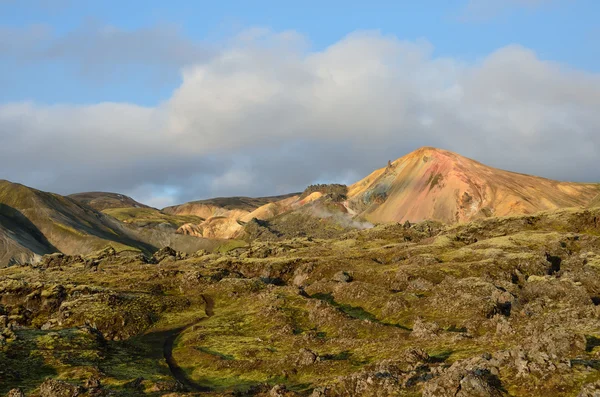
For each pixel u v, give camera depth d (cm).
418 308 11744
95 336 9944
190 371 9025
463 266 15175
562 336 5022
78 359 8381
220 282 17650
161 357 10075
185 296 16550
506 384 4116
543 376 4016
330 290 15425
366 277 16150
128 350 9931
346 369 7244
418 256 17712
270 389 6109
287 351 9606
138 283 18500
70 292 15562
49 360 8094
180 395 5806
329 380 6738
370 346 8569
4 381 6925
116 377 7362
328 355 8375
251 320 12912
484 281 12356
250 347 10181
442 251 19138
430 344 7681
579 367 4128
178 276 19312
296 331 11419
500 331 7362
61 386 5944
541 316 7888
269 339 10875
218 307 15412
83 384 6644
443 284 13312
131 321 13050
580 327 6388
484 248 18188
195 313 14725
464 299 11019
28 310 14762
